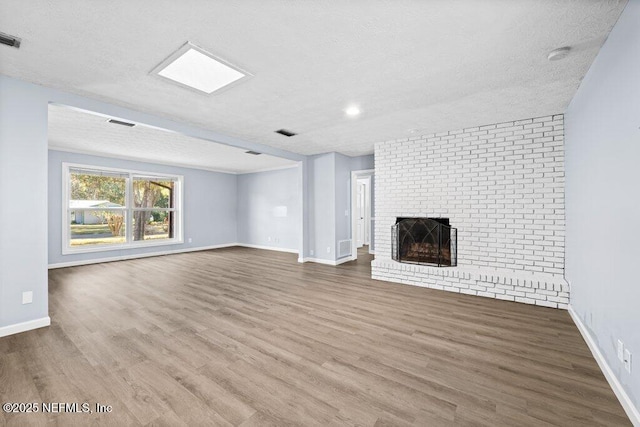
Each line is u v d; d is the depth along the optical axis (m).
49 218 5.27
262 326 2.67
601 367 1.93
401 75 2.38
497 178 3.67
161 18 1.67
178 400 1.62
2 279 2.39
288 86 2.59
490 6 1.57
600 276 2.01
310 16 1.65
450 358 2.09
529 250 3.48
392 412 1.53
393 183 4.53
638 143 1.46
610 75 1.81
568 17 1.66
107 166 6.00
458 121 3.58
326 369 1.95
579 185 2.58
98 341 2.35
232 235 8.69
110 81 2.49
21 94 2.46
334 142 4.78
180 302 3.37
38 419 1.47
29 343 2.29
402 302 3.37
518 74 2.36
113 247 6.13
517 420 1.47
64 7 1.57
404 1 1.53
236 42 1.92
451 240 3.99
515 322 2.75
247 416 1.50
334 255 5.75
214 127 3.88
